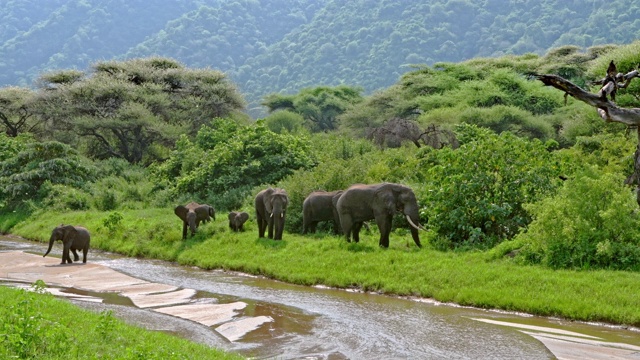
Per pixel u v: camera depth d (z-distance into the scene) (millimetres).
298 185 26141
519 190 20328
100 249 26281
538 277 15805
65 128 56844
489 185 20500
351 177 27000
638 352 11750
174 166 39156
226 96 60094
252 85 183625
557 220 17156
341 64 180500
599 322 13891
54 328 9719
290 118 67562
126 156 55562
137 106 53375
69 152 41531
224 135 40750
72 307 13219
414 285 16906
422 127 46094
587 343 12305
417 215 20406
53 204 36031
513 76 57375
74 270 20844
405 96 63594
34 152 39969
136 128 54656
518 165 20469
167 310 15227
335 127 79938
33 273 20281
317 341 12555
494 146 20844
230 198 31750
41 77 60469
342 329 13398
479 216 20016
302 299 16453
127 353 8750
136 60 63469
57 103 56594
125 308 15336
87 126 53438
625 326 13539
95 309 15016
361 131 61969
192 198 33750
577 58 63906
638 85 34844
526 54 76000
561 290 15086
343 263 18984
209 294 17141
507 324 13789
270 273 19734
